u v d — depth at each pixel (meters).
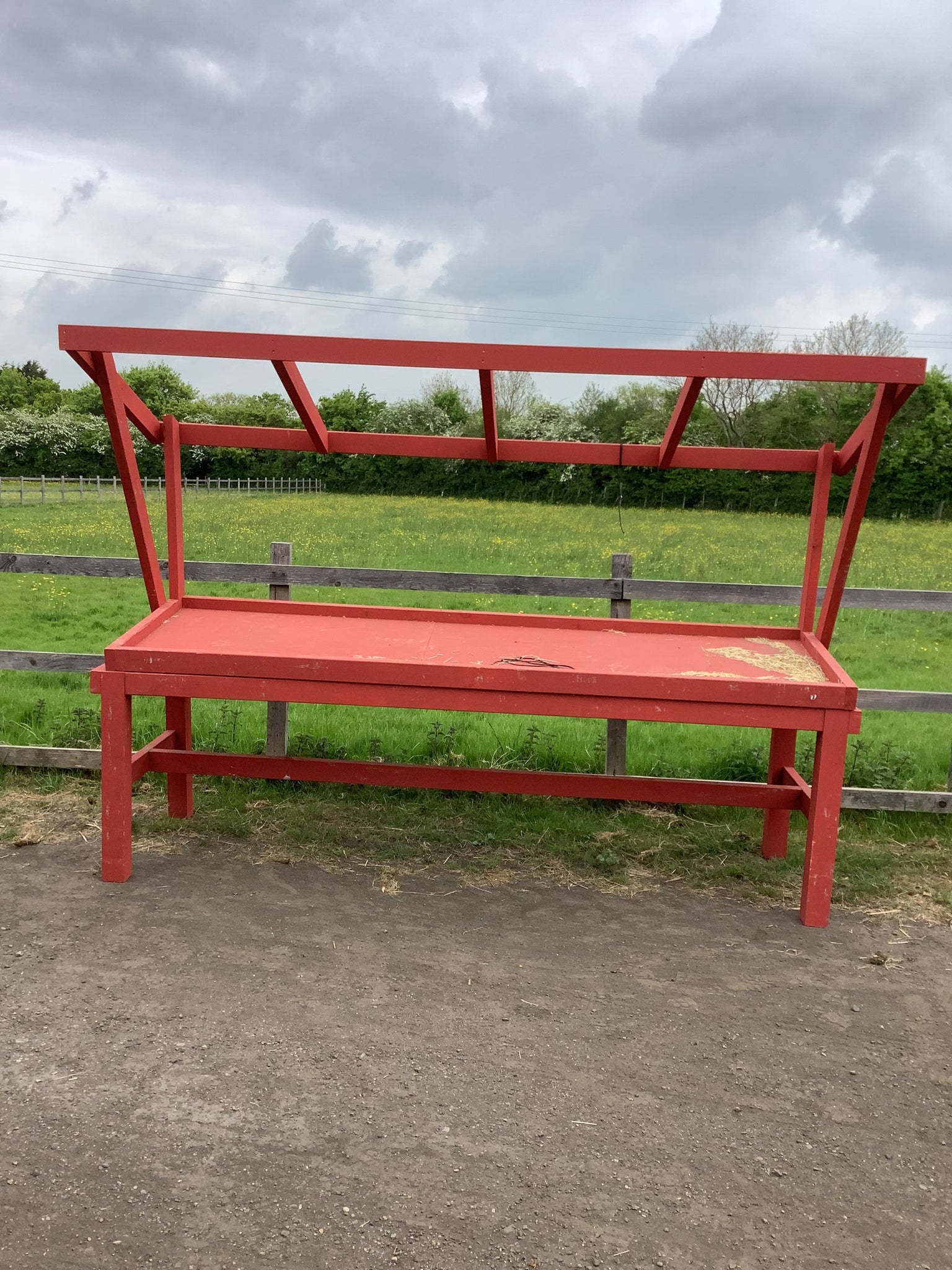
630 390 45.47
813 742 6.21
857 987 3.23
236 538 18.67
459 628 4.38
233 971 3.12
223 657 3.66
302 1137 2.30
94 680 3.70
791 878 4.18
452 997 3.02
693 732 6.55
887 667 9.44
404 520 23.61
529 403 51.81
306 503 28.86
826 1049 2.83
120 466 4.01
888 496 30.17
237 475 37.50
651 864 4.28
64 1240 1.94
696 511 29.30
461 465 33.34
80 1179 2.12
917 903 3.97
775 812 4.36
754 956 3.44
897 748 6.25
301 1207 2.06
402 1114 2.41
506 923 3.62
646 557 17.52
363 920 3.57
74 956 3.18
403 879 3.99
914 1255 2.01
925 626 11.78
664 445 4.29
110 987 2.98
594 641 4.21
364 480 35.62
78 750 5.02
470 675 3.60
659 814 4.89
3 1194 2.06
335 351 3.55
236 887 3.82
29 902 3.60
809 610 4.35
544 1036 2.82
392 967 3.21
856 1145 2.38
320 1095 2.47
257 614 4.50
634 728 6.64
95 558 5.14
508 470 32.41
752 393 39.94
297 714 6.64
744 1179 2.23
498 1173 2.20
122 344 3.59
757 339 51.28
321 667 3.64
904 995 3.18
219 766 4.25
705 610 12.34
